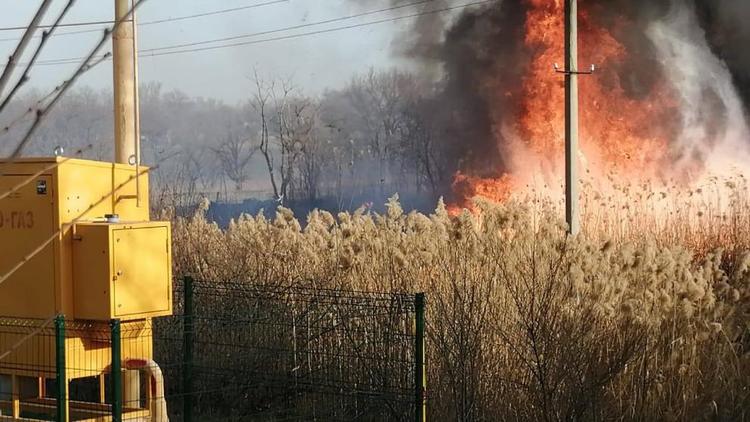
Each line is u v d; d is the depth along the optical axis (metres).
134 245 17.28
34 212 17.20
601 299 18.42
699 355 18.69
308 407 19.91
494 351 18.78
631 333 18.08
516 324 18.67
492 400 18.44
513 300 18.97
